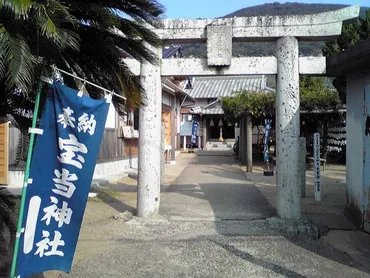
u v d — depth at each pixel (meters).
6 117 4.95
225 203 9.70
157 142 7.94
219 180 14.15
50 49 3.97
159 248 6.18
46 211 3.85
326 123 20.39
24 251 3.74
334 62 7.26
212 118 32.28
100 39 4.86
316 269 5.36
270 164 19.45
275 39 7.77
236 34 7.70
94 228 7.32
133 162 18.20
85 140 3.91
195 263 5.56
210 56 7.71
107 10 4.22
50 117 3.89
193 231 7.16
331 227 7.52
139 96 5.55
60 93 3.88
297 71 7.64
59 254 3.90
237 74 7.83
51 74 4.27
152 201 7.93
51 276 5.04
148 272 5.24
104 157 14.39
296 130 7.63
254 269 5.35
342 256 5.95
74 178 3.89
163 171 13.15
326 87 20.89
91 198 9.95
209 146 33.72
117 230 7.20
